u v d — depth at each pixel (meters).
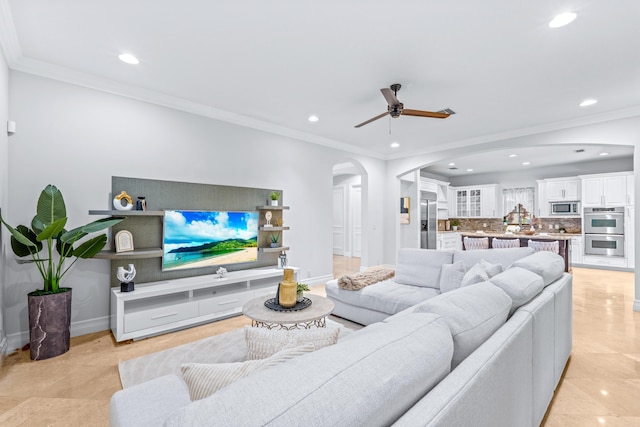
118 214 3.00
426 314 1.09
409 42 2.42
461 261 3.07
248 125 4.25
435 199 8.20
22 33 2.32
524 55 2.60
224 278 3.60
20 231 2.55
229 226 3.96
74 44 2.47
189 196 3.68
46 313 2.50
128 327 2.83
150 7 2.04
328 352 0.77
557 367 2.07
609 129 3.96
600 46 2.45
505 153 6.48
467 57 2.64
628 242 6.48
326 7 2.03
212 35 2.36
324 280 5.28
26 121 2.72
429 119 4.23
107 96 3.15
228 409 0.55
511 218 8.47
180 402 1.01
